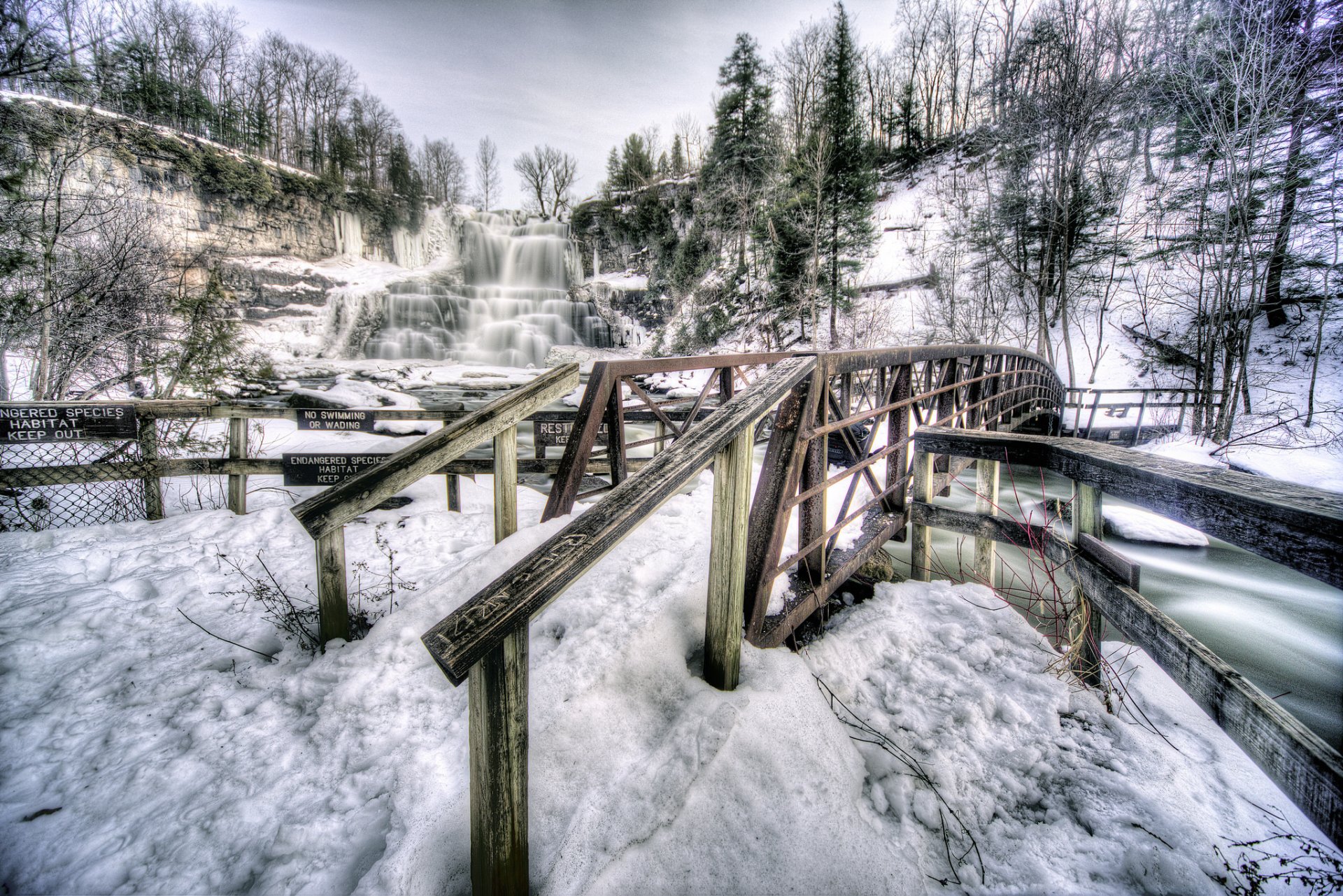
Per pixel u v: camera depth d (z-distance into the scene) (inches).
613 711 73.7
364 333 1459.2
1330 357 690.8
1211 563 265.0
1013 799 72.9
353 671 91.5
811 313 1103.6
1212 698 63.7
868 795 72.0
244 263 1424.7
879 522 148.5
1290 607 218.8
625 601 92.6
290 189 1692.9
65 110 322.7
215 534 165.8
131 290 347.9
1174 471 73.7
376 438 321.7
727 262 1343.5
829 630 109.6
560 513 136.1
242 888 59.7
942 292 991.6
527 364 1459.2
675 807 60.7
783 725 71.3
